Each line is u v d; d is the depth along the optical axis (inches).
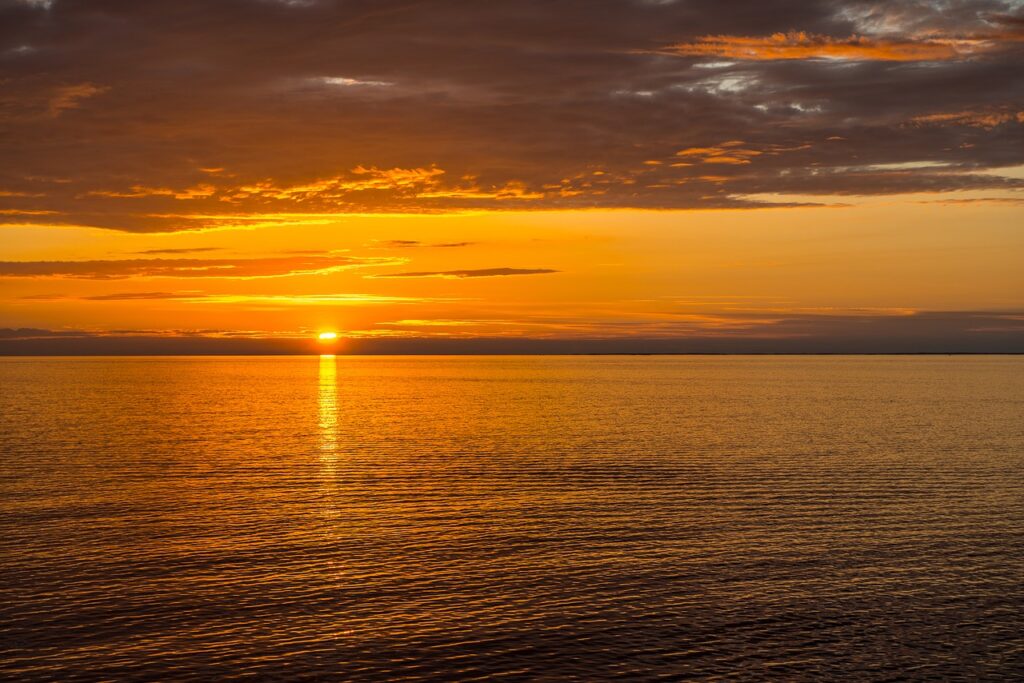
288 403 5221.5
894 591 1293.1
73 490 2053.4
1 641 1100.5
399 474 2317.9
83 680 997.8
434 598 1270.9
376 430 3496.6
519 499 1955.0
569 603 1250.6
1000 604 1238.3
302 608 1227.2
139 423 3774.6
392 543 1567.4
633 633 1143.6
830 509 1835.6
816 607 1230.9
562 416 4163.4
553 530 1662.2
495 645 1106.1
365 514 1803.6
